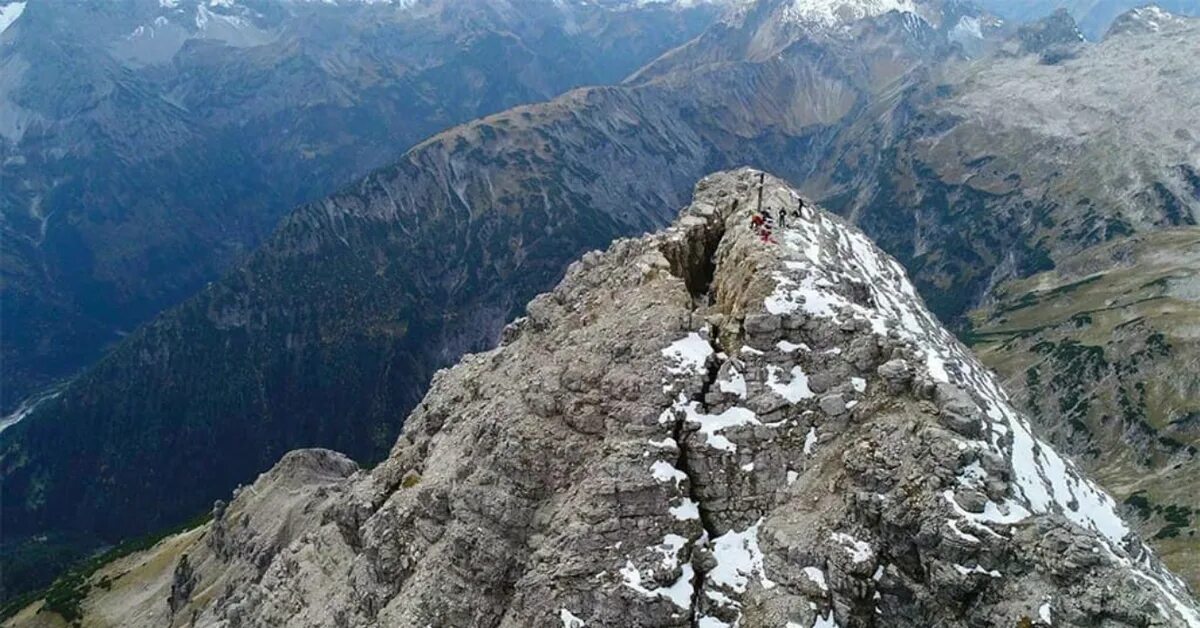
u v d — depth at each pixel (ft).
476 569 169.78
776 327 171.94
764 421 166.30
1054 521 140.56
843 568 148.56
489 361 230.27
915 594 143.74
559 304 220.84
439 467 203.62
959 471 147.13
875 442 155.74
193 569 436.35
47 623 522.88
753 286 181.06
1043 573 135.95
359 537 225.15
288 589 237.25
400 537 197.88
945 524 142.10
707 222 223.92
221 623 282.56
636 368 173.88
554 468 172.45
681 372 171.53
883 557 149.28
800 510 158.71
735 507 162.40
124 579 549.54
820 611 148.15
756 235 197.88
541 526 168.04
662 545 157.48
